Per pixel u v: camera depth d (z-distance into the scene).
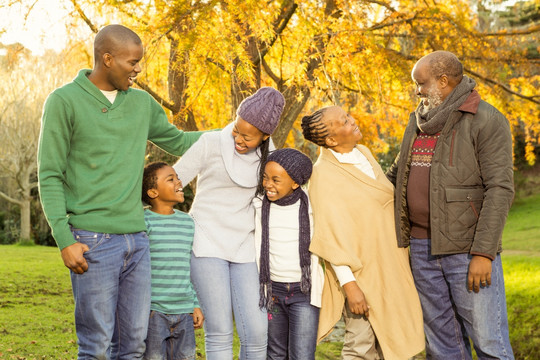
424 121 2.88
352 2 4.77
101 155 2.60
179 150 3.13
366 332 2.97
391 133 6.52
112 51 2.56
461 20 5.40
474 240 2.73
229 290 2.88
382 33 5.72
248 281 2.89
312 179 3.01
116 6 4.31
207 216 2.93
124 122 2.67
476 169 2.78
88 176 2.59
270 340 2.99
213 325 2.85
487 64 5.52
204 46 4.15
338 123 2.96
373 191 2.97
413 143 2.96
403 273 2.98
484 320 2.77
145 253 2.73
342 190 2.95
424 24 5.29
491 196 2.70
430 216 2.83
